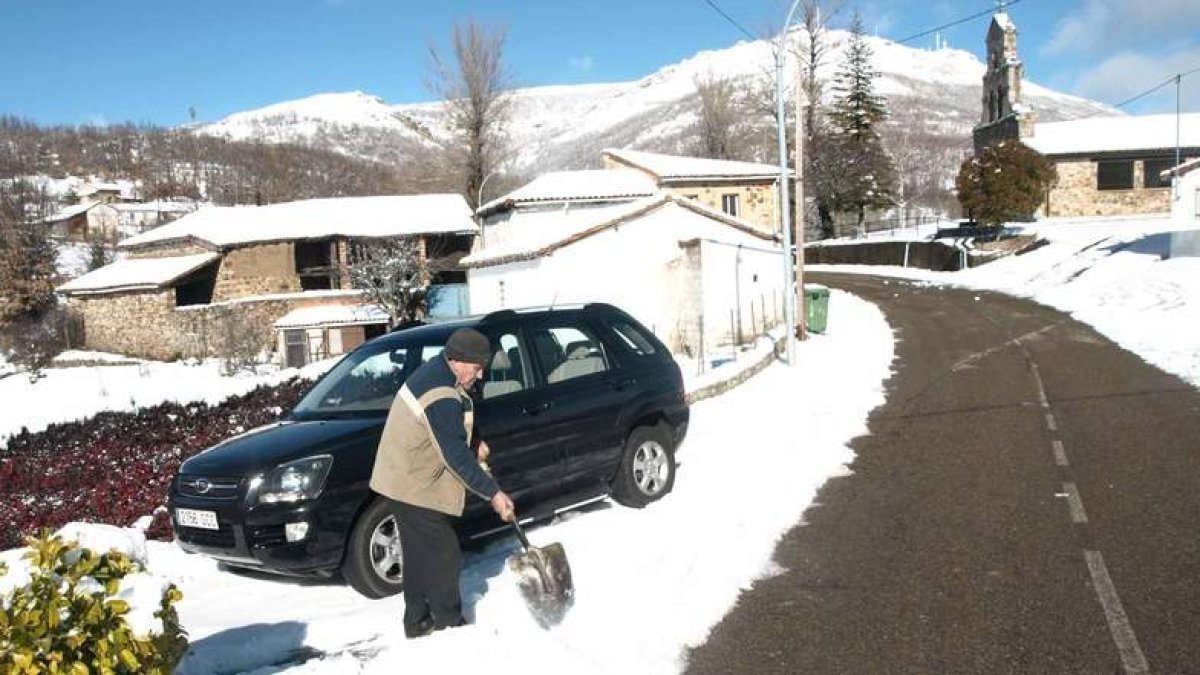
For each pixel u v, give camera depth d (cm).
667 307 2314
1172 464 880
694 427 1168
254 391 1639
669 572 602
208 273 4131
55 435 1312
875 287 4116
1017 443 1017
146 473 1035
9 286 4953
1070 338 2061
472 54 5000
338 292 3894
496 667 463
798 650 500
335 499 587
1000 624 523
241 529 589
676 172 4266
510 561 517
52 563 299
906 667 475
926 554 651
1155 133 5259
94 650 299
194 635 534
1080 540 666
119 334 4084
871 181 6266
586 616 536
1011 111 5362
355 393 697
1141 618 521
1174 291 2433
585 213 2933
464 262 2591
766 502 782
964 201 4575
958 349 1986
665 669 479
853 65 6366
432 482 499
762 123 6469
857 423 1177
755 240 2534
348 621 537
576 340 773
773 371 1733
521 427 686
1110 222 4797
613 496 809
